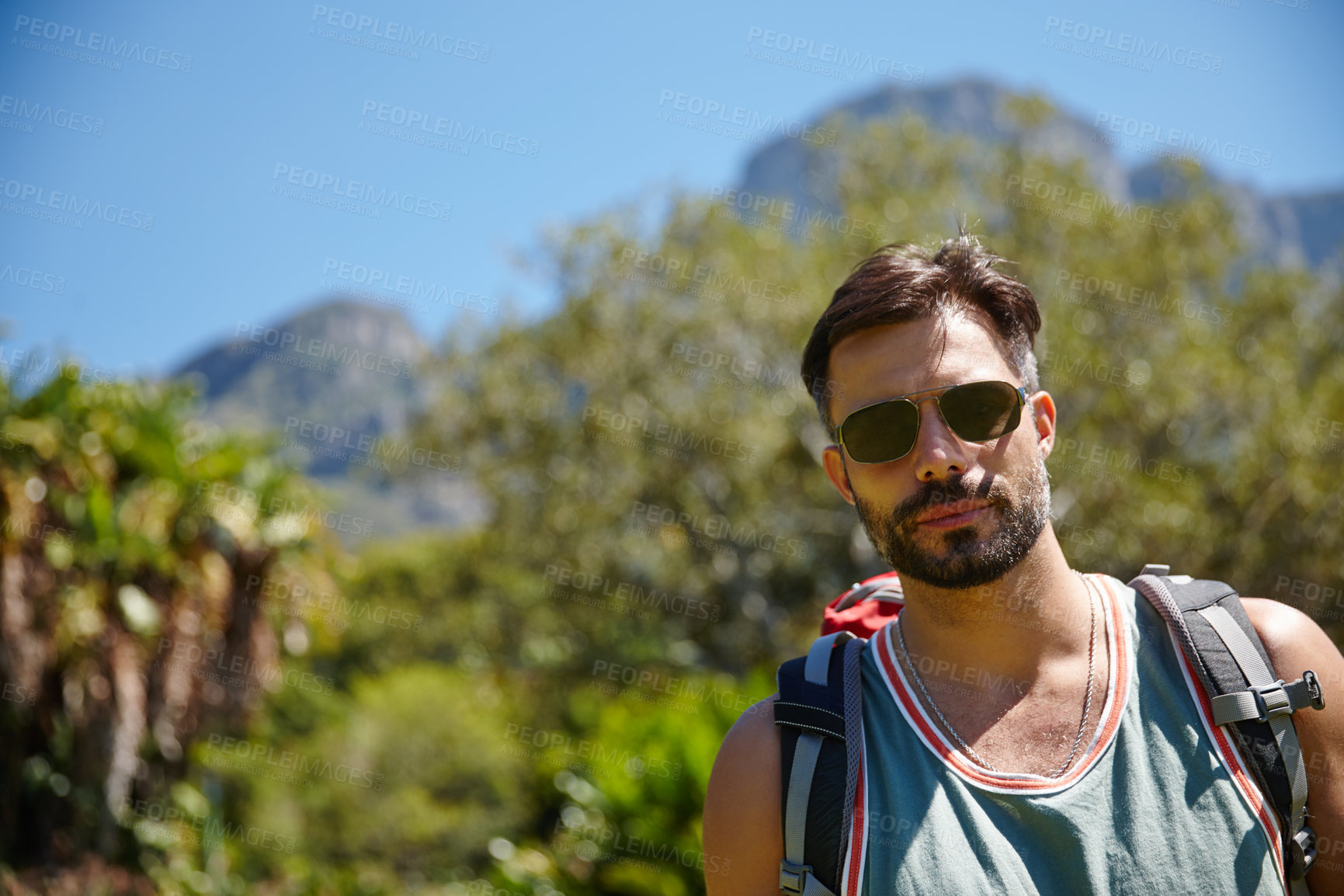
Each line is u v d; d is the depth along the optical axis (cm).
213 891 604
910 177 1202
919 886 107
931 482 122
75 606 518
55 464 520
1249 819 107
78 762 529
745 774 121
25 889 505
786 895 114
